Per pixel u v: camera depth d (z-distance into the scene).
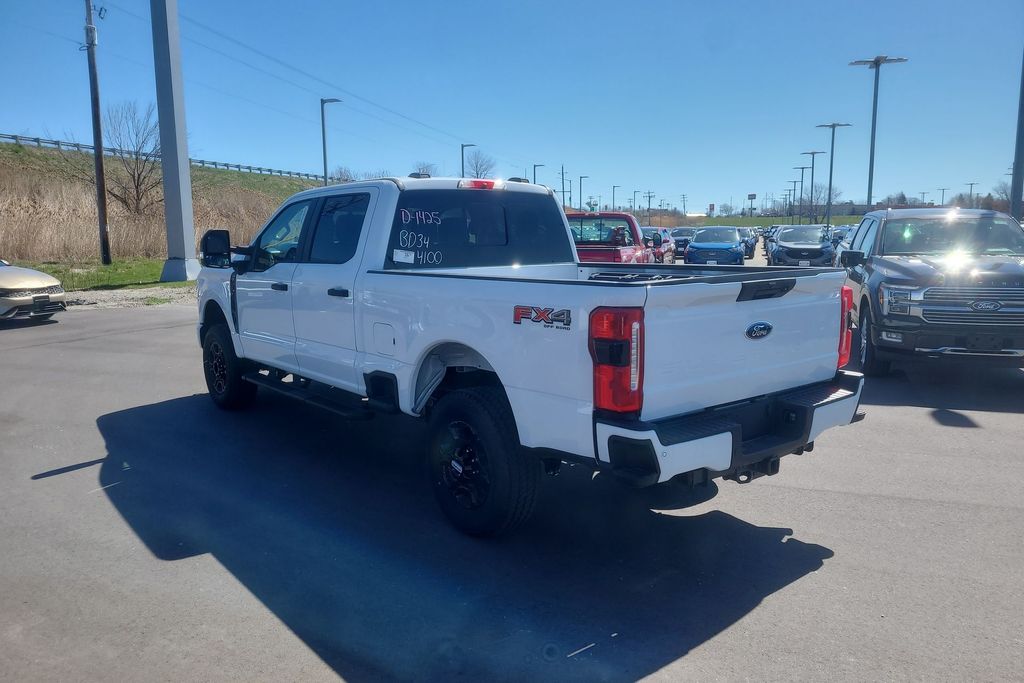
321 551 4.53
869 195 30.25
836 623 3.67
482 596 3.98
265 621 3.74
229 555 4.48
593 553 4.48
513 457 4.35
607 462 3.75
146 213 38.62
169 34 21.92
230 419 7.50
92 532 4.83
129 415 7.67
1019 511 5.03
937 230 9.73
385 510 5.18
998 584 4.04
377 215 5.47
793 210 94.06
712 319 3.99
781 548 4.52
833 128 41.81
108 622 3.74
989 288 7.98
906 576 4.14
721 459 3.84
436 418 4.81
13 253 27.84
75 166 52.19
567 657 3.42
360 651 3.48
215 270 7.50
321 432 7.05
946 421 7.19
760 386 4.34
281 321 6.38
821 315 4.68
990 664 3.32
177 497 5.43
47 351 11.51
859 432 6.85
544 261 6.37
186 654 3.46
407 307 4.89
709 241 26.22
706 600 3.91
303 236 6.25
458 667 3.35
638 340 3.65
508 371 4.21
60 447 6.62
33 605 3.92
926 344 8.23
